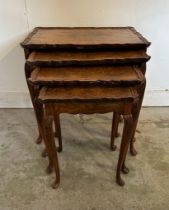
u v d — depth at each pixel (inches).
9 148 66.1
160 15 69.1
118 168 53.1
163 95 82.0
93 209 49.7
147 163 60.9
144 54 50.6
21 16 69.2
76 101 42.9
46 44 50.7
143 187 54.4
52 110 44.6
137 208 49.9
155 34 72.1
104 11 68.3
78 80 43.7
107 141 68.8
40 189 54.1
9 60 76.2
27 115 80.3
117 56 49.6
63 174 57.7
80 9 68.0
